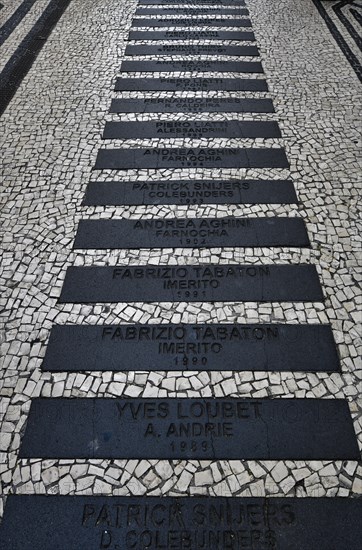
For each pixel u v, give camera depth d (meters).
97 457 3.29
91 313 4.10
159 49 7.57
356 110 6.28
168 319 4.05
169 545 2.91
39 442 3.35
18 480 3.18
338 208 4.95
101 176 5.35
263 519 3.01
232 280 4.32
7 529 2.99
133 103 6.43
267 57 7.37
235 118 6.16
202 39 7.82
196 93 6.59
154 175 5.35
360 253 4.52
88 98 6.53
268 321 4.02
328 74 6.97
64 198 5.10
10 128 6.03
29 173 5.39
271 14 8.60
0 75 7.02
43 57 7.44
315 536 2.95
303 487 3.14
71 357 3.81
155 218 4.86
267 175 5.34
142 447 3.33
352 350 3.83
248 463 3.25
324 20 8.41
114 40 7.84
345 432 3.38
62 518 3.02
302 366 3.74
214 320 4.03
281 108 6.32
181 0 9.08
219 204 5.01
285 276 4.34
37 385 3.64
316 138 5.84
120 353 3.83
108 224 4.81
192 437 3.37
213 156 5.58
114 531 2.97
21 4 9.09
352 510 3.04
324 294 4.21
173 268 4.41
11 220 4.86
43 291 4.25
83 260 4.50
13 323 4.02
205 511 3.04
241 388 3.61
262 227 4.77
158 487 3.15
